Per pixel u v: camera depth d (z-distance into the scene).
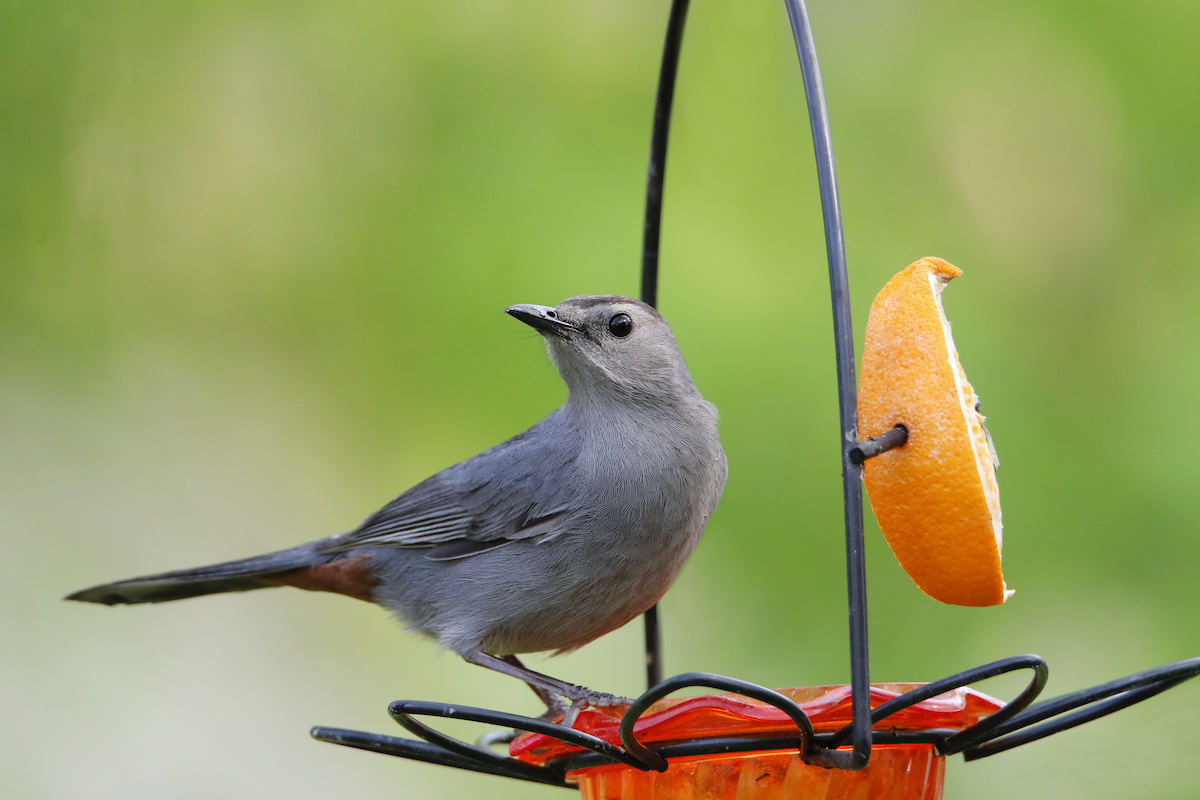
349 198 11.50
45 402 11.73
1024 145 10.83
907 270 6.14
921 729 5.95
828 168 5.93
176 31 11.77
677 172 11.02
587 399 8.78
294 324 11.51
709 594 9.57
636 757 5.84
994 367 9.95
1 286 11.41
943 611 9.40
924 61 11.19
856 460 5.49
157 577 9.65
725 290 10.33
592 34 11.51
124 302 11.59
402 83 11.62
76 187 11.50
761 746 5.80
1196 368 9.84
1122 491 9.30
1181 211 10.54
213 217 11.62
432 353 11.06
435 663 12.27
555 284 10.59
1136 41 10.86
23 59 11.46
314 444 11.62
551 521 8.55
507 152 11.23
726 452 9.66
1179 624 8.98
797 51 6.18
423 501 9.14
